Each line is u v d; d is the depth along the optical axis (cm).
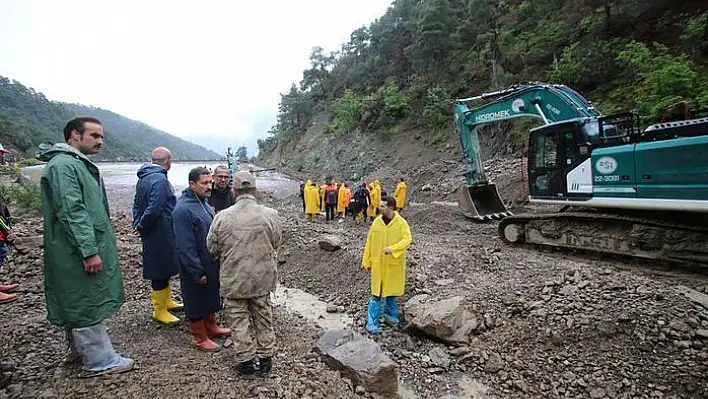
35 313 519
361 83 4938
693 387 416
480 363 495
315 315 659
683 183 654
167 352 410
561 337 508
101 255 328
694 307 505
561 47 2128
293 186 3422
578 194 821
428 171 2267
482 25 2911
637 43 1623
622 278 606
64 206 301
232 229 354
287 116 6731
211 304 422
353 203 1495
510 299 599
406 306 619
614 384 438
